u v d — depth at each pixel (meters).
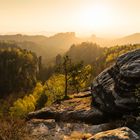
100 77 38.19
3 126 26.06
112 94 33.94
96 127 33.97
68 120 38.75
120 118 33.50
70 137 32.53
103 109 35.78
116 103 33.00
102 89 36.41
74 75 60.25
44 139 32.88
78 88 64.44
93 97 39.03
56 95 69.12
